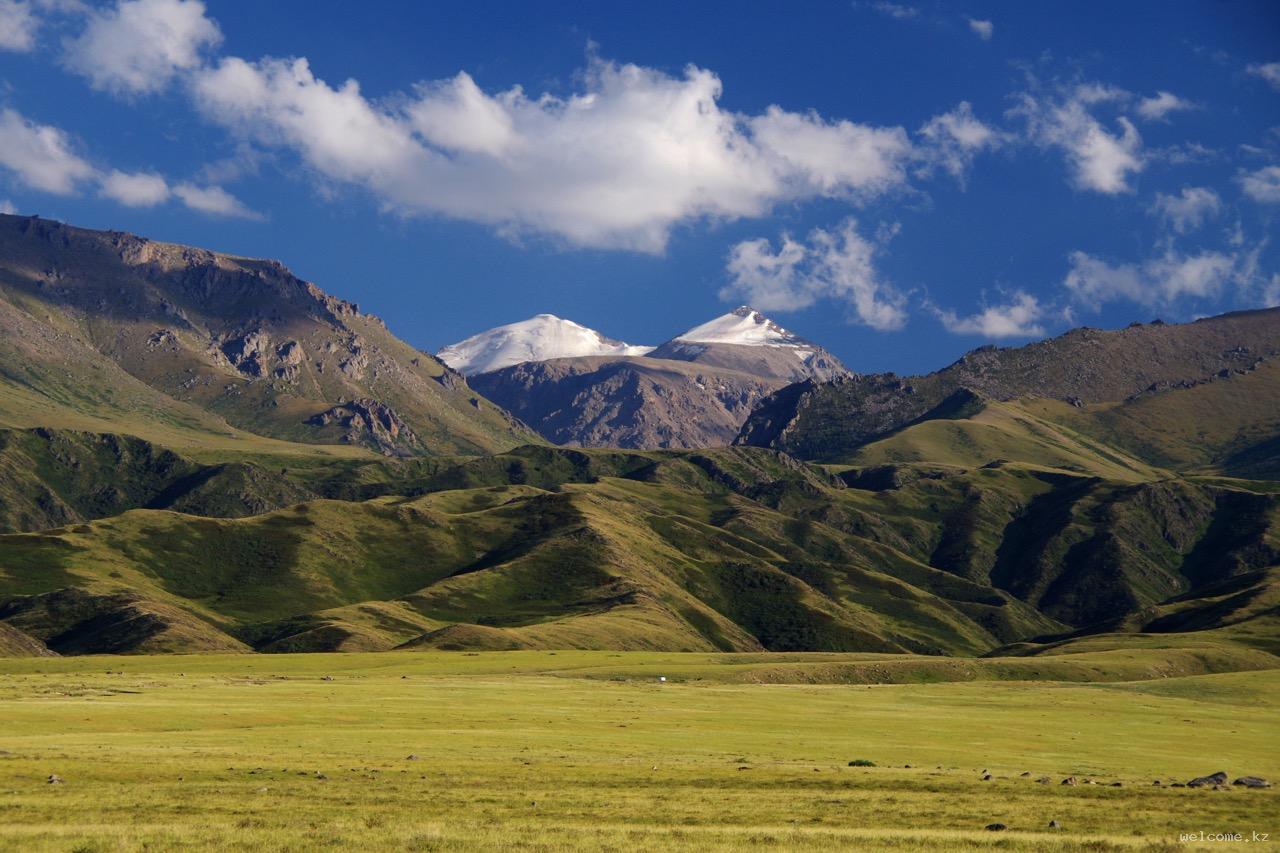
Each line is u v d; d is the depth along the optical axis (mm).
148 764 80000
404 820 62125
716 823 64375
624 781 79562
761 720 132875
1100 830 65375
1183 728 142000
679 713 137125
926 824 65812
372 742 99125
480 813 65438
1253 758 114875
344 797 69688
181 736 99500
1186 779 94750
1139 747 120938
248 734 102250
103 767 77750
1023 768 99438
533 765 86500
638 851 55094
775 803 71750
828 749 107938
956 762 102375
